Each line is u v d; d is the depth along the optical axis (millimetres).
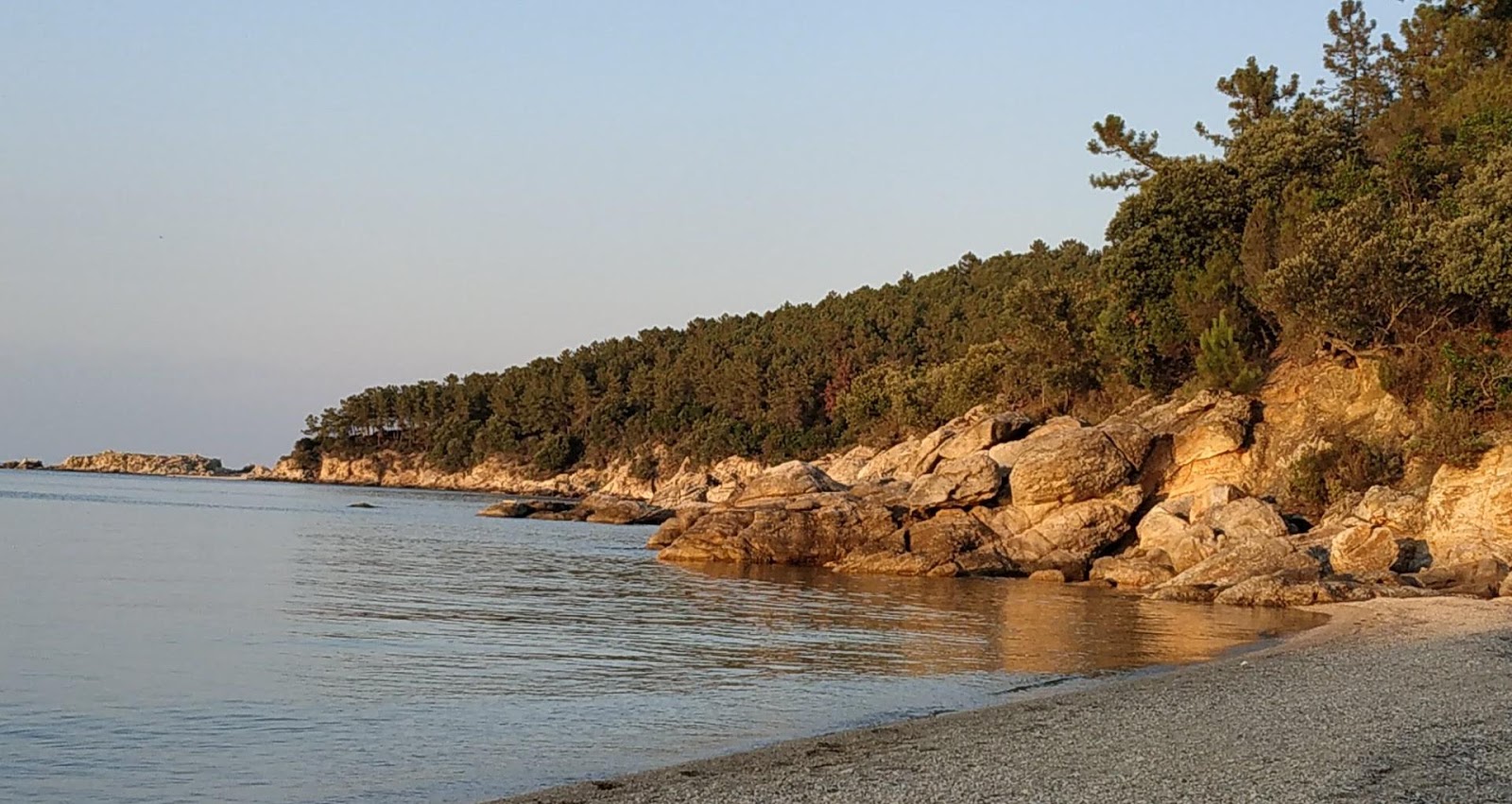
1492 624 32938
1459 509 43062
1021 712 21406
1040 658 29562
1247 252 62188
